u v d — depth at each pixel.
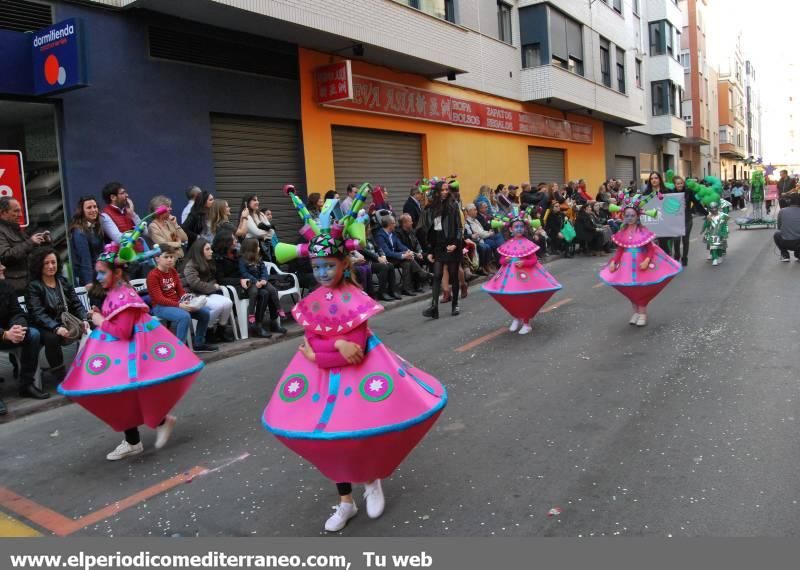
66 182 8.88
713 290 10.32
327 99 12.70
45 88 8.14
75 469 4.71
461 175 17.92
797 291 9.77
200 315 7.73
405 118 15.39
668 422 4.86
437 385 3.79
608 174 28.67
